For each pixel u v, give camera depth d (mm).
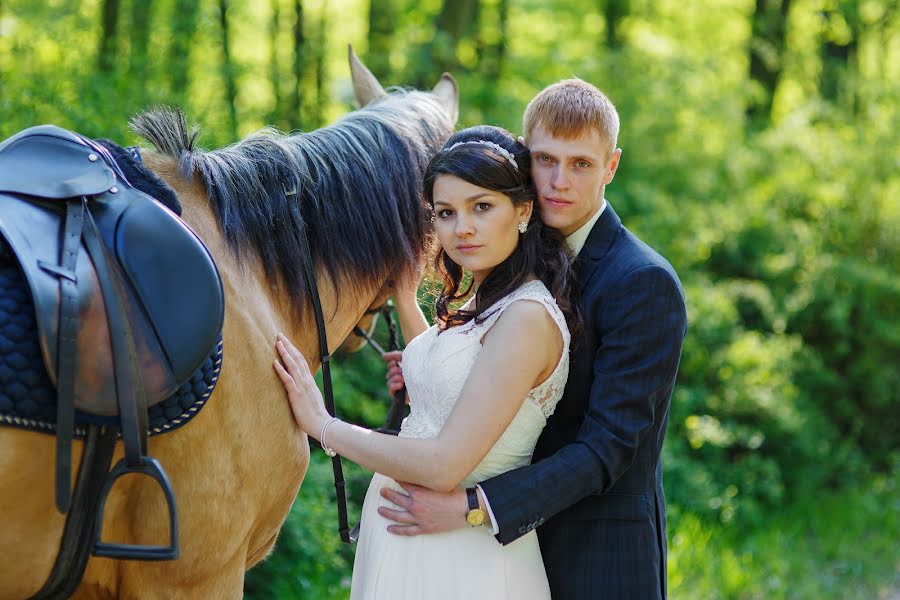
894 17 8859
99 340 1527
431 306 2238
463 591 1788
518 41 7363
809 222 6637
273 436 1802
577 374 1861
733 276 6410
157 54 4723
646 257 1847
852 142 6789
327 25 6004
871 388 6125
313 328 1998
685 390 5281
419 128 2248
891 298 6148
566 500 1749
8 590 1562
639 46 7977
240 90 5219
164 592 1732
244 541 1812
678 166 6691
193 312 1601
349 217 2061
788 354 5793
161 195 1713
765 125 8195
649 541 1868
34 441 1475
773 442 5473
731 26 9195
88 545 1574
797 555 4617
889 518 5203
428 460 1703
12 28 4262
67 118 3461
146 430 1554
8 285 1494
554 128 1784
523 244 1812
